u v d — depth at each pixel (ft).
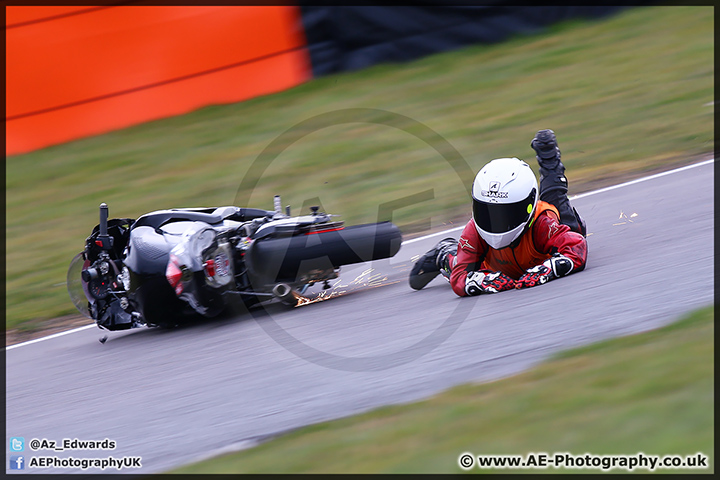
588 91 140.87
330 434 37.76
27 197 129.18
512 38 162.81
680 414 30.37
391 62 156.04
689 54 150.00
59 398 54.75
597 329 47.11
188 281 61.93
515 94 144.77
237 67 147.02
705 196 80.69
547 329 49.37
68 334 75.56
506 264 61.82
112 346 66.74
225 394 49.06
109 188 128.77
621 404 32.60
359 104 141.49
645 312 48.44
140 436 44.62
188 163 132.46
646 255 63.10
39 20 138.10
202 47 145.07
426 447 33.04
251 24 146.92
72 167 136.36
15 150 138.72
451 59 157.38
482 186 58.18
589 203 89.66
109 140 141.08
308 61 150.92
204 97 146.10
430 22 158.10
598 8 169.58
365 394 44.93
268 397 47.21
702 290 50.44
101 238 66.08
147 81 143.43
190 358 57.98
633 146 112.16
